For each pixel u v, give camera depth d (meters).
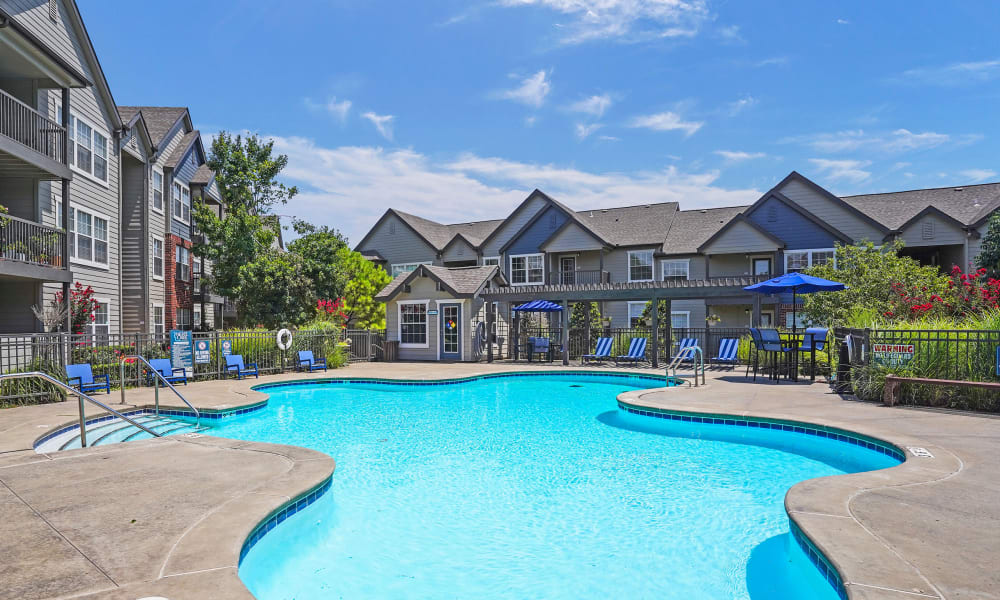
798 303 23.73
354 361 21.41
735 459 7.60
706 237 26.98
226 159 23.80
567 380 16.78
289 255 23.45
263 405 11.50
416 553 4.61
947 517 4.17
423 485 6.49
